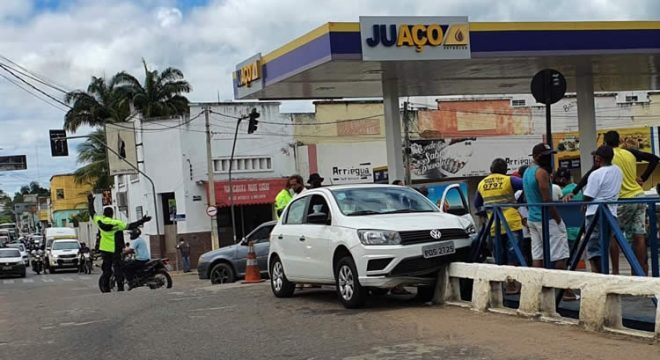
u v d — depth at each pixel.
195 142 39.38
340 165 39.91
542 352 6.73
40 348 8.72
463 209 13.27
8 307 14.25
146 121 40.44
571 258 8.46
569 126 42.88
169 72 52.84
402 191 11.17
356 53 16.09
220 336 8.77
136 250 17.41
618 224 8.09
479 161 39.03
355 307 10.05
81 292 20.17
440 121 41.19
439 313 9.29
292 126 40.47
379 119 41.81
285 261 11.70
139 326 9.88
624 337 7.11
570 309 8.56
